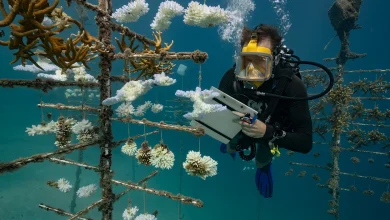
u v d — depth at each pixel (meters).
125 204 7.52
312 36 68.06
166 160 2.03
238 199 9.66
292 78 2.30
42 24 1.80
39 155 1.96
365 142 6.38
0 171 1.72
